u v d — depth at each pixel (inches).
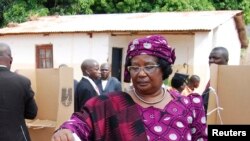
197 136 84.9
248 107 122.0
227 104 124.2
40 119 173.9
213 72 123.4
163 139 79.4
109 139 78.4
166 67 83.0
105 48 546.0
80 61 561.0
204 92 137.7
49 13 780.6
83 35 556.7
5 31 595.2
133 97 83.2
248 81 122.2
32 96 152.8
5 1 780.0
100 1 787.4
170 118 81.5
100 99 80.2
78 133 75.5
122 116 79.3
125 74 86.3
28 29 591.8
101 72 270.2
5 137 141.7
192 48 531.2
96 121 78.0
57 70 169.2
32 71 176.4
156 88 82.6
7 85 145.5
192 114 84.1
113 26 546.3
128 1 781.3
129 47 83.5
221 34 545.6
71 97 172.9
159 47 81.7
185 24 517.0
